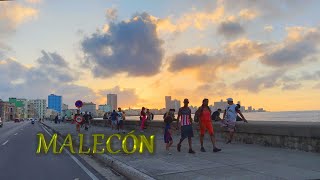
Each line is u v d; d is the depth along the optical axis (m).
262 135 14.66
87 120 36.94
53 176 11.11
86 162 14.29
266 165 10.14
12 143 24.03
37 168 12.73
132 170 10.65
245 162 10.85
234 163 10.80
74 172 11.85
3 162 14.31
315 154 11.71
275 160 10.89
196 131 20.09
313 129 11.91
